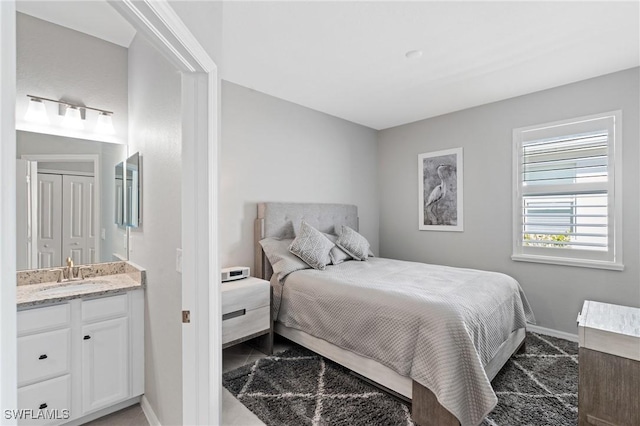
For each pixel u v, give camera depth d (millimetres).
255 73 3025
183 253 1449
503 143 3668
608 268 2979
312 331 2639
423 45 2500
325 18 2145
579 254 3172
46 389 1782
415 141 4539
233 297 2574
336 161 4383
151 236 1979
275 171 3670
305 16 2115
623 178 2912
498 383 2338
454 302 2043
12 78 477
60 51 2340
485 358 2039
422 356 1871
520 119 3539
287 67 2887
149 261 2023
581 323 1500
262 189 3547
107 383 1987
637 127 2842
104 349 1979
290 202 3807
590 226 3102
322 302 2582
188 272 1446
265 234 3422
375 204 4973
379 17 2131
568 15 2104
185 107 1447
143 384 2127
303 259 3193
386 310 2145
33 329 1745
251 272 3441
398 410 2023
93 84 2486
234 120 3293
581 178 3154
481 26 2240
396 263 3559
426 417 1850
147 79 2057
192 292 1447
